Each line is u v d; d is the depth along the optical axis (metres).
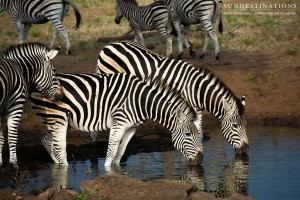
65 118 17.12
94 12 40.28
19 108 16.30
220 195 14.08
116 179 13.45
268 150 18.39
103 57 18.66
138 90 16.89
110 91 17.06
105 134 21.17
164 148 19.45
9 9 28.78
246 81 25.59
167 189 12.96
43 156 18.36
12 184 15.13
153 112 16.83
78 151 19.05
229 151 18.53
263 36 32.66
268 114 23.31
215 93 17.75
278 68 27.02
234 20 36.56
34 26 36.16
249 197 12.88
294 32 33.47
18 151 18.78
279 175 15.66
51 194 13.03
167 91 16.80
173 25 28.52
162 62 18.25
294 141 19.59
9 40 32.78
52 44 29.31
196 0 27.50
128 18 29.02
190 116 16.64
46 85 16.81
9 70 15.91
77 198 12.74
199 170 16.41
